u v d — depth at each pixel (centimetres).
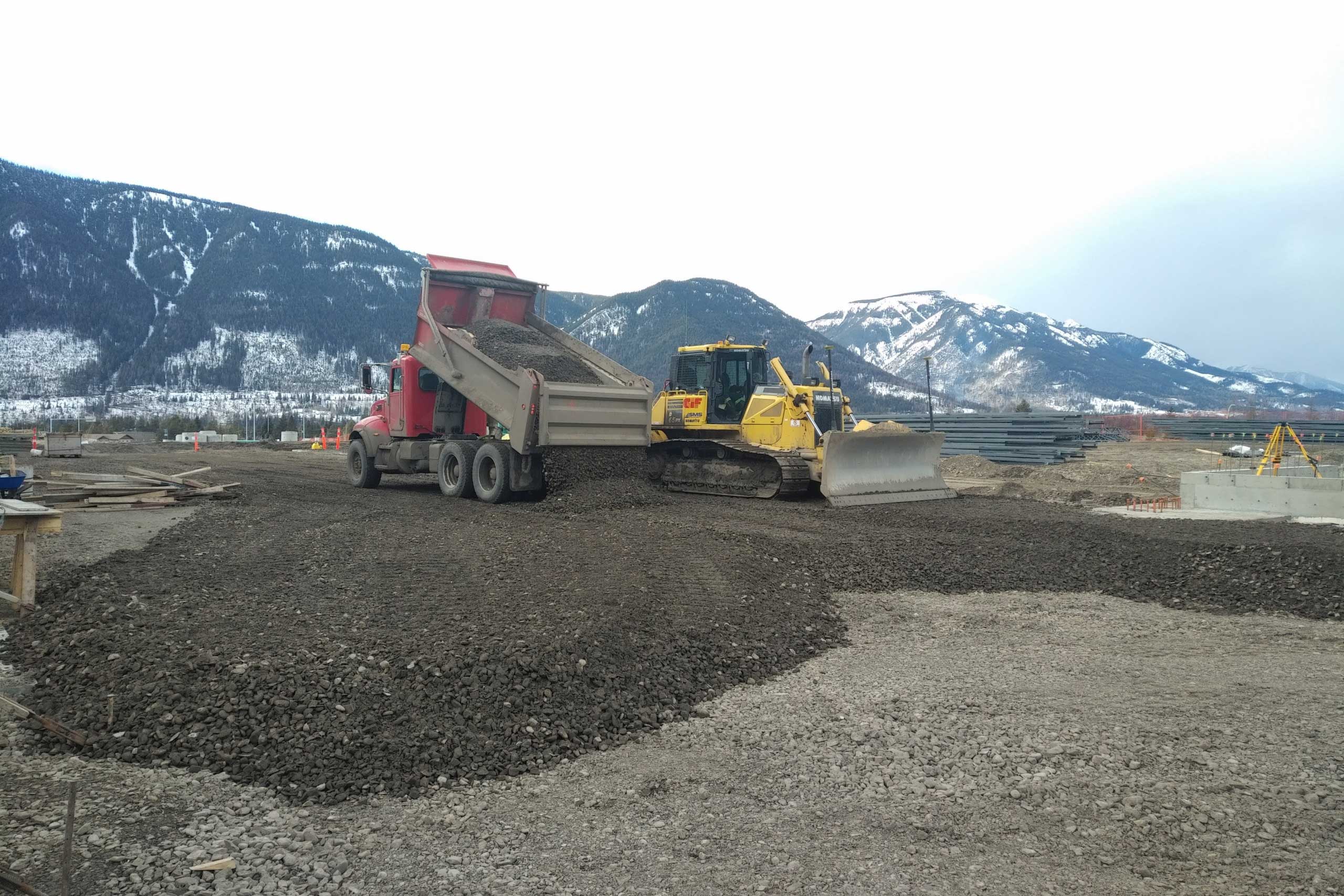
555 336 1658
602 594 701
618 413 1467
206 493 1486
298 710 458
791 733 478
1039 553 989
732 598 737
